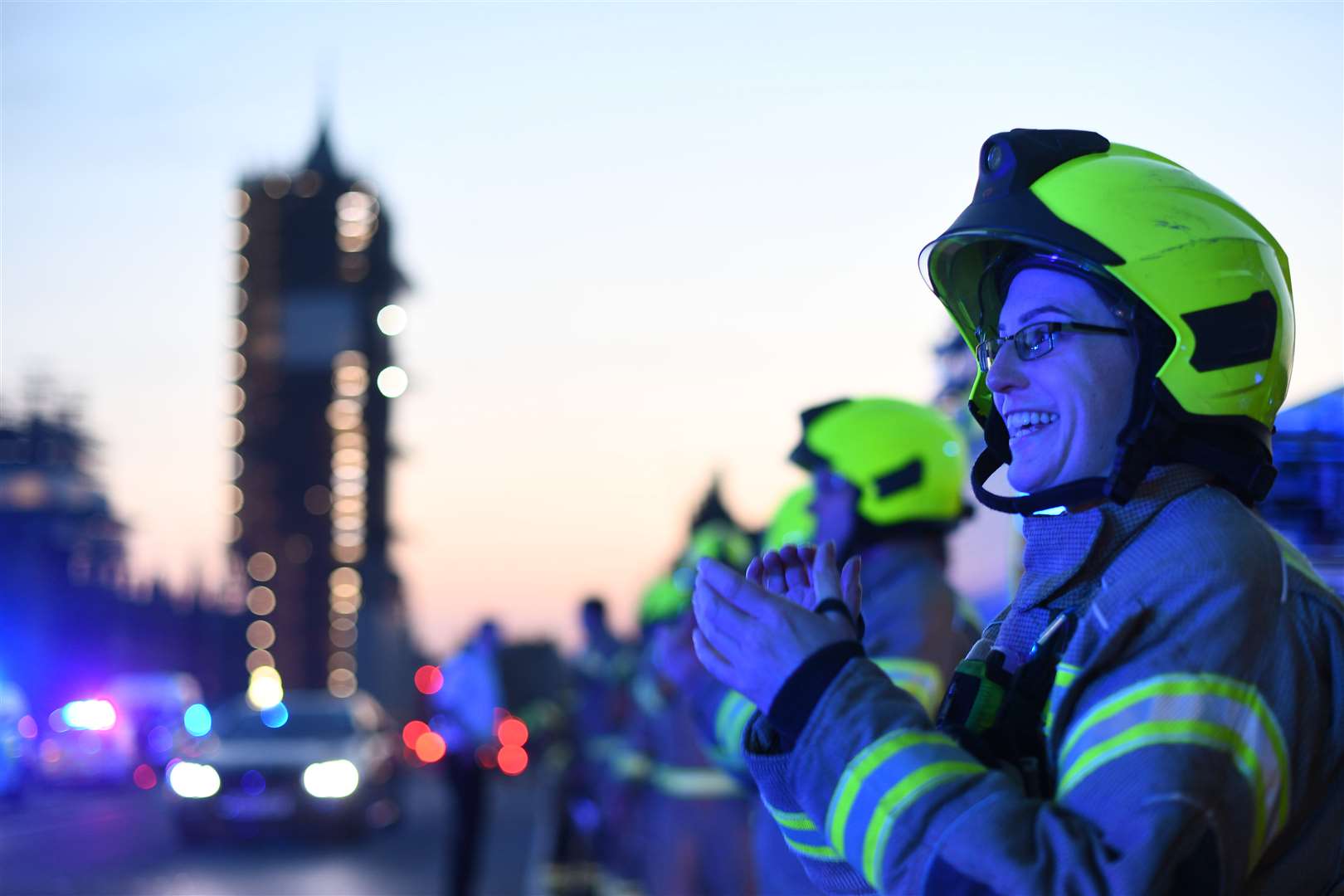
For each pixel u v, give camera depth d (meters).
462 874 11.84
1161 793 1.64
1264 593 1.77
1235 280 1.91
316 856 16.39
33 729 25.58
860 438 4.04
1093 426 1.92
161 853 16.48
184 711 34.94
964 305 2.19
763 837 4.14
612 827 10.97
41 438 59.03
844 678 1.80
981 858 1.64
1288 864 1.76
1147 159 2.02
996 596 4.54
